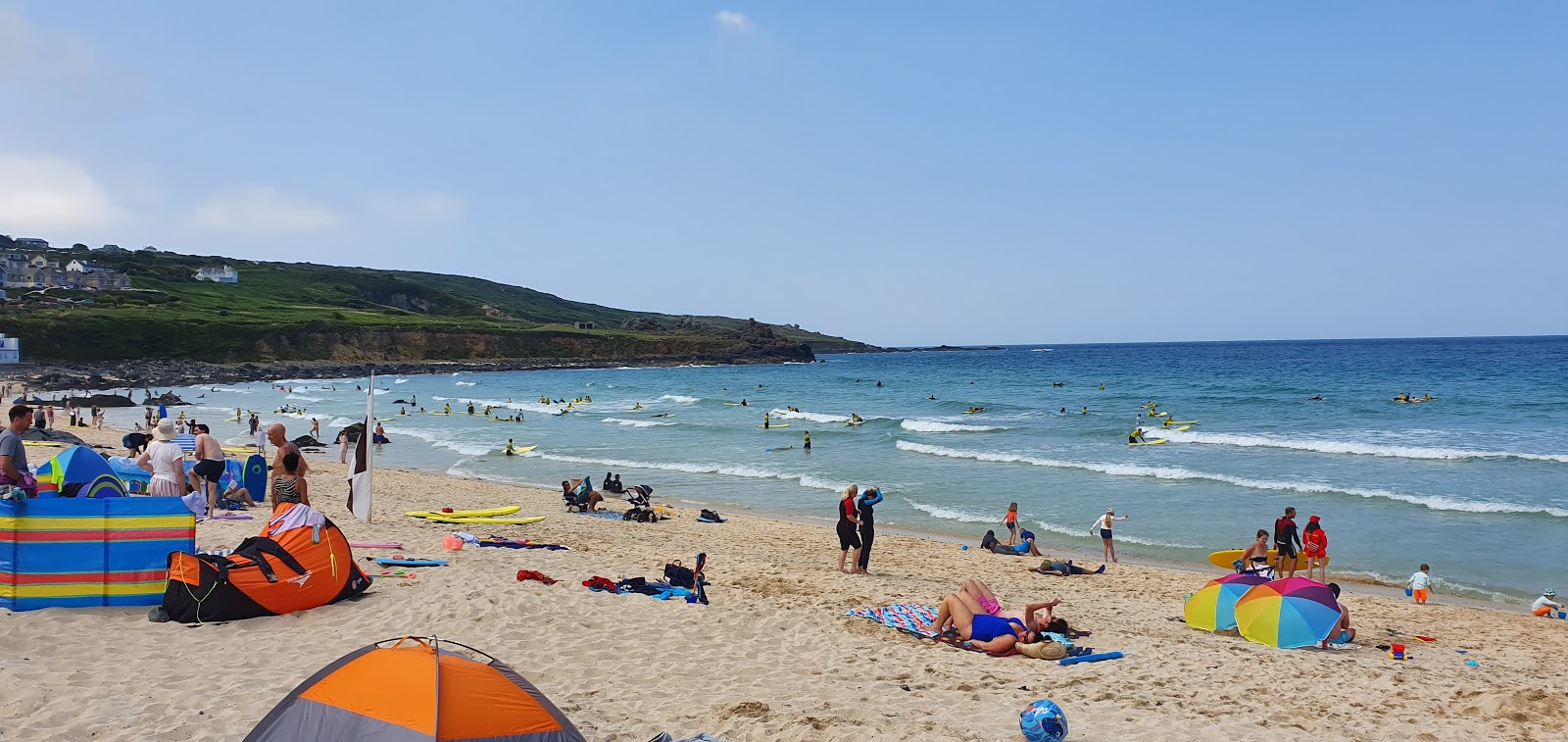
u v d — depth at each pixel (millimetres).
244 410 59844
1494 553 18078
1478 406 49906
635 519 20312
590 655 8102
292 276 191500
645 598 10320
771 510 23844
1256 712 7566
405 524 16594
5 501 7676
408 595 9344
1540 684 9141
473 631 8391
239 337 119625
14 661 6492
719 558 15500
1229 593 11320
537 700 5164
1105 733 6699
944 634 9758
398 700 4762
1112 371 104750
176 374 99812
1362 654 10367
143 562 8070
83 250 185125
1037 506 23656
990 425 45000
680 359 159375
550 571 12055
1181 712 7438
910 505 24016
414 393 81000
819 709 6875
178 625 7770
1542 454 30469
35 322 101938
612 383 100562
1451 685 8773
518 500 22891
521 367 141750
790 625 9641
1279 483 25672
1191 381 80938
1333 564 17516
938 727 6578
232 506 14906
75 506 7859
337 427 46094
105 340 106250
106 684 6273
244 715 5871
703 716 6645
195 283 162125
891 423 48500
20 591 7695
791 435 42375
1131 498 24453
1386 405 52000
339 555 8961
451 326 148250
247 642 7516
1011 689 7820
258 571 8281
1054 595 13984
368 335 136625
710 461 33469
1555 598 15000
